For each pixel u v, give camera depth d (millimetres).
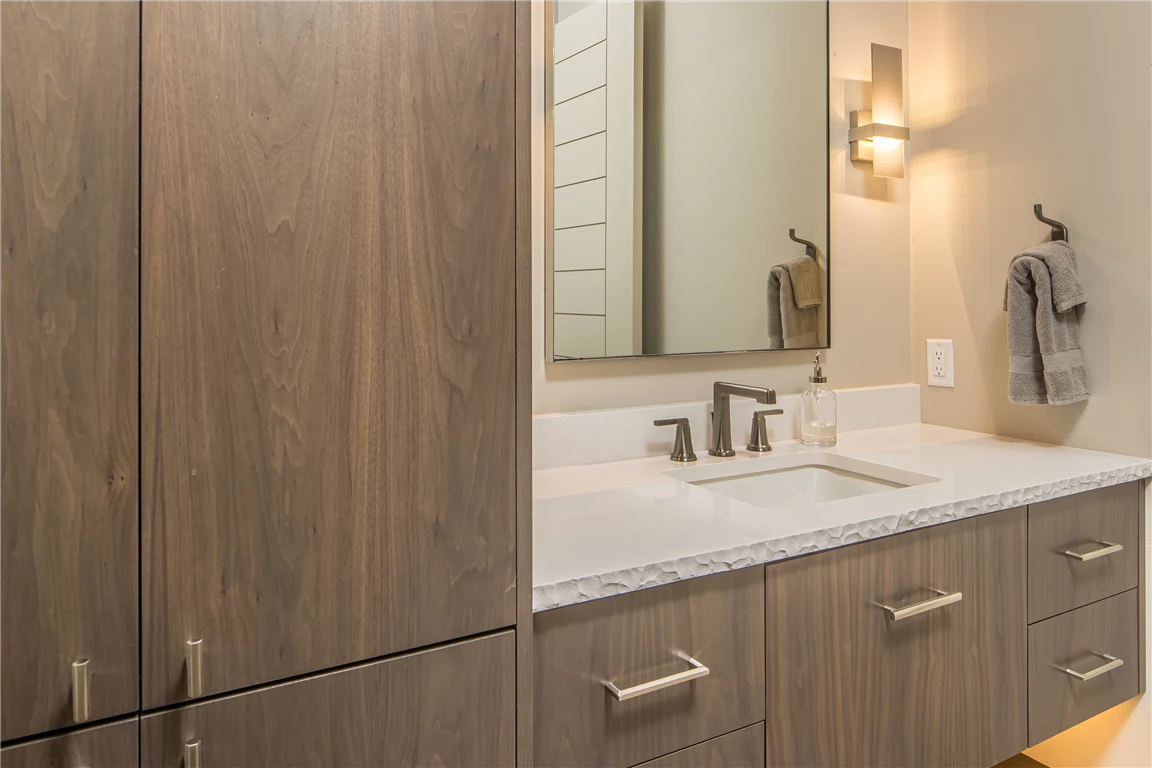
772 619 1088
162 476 672
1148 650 1577
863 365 1940
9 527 623
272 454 715
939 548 1250
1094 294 1598
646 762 999
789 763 1113
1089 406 1625
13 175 606
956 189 1873
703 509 1234
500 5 807
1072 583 1437
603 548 1033
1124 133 1524
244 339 697
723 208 1702
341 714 764
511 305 833
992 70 1771
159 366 665
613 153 1577
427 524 797
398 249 762
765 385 1813
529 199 837
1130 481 1512
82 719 647
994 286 1797
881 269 1955
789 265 1800
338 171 727
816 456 1685
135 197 648
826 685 1143
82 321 634
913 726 1234
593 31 1545
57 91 615
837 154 1869
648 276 1626
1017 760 1827
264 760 730
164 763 689
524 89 826
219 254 682
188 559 687
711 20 1670
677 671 1012
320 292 726
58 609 643
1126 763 1624
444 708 817
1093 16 1566
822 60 1819
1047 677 1408
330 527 746
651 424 1647
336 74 721
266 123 693
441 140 778
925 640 1243
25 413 622
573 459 1561
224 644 707
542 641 917
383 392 764
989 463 1521
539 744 920
